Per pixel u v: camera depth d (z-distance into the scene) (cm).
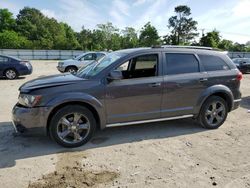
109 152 418
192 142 465
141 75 471
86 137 441
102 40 7069
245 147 445
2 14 7962
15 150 421
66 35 8462
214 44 6481
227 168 368
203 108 525
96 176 343
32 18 8494
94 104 431
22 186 317
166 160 391
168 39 8250
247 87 1177
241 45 7081
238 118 628
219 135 504
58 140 424
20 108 416
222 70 539
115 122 457
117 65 453
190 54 514
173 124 566
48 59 4697
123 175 346
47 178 337
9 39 6262
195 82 504
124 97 451
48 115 411
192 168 367
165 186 320
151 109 478
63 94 414
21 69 1323
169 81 482
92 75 451
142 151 423
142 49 480
